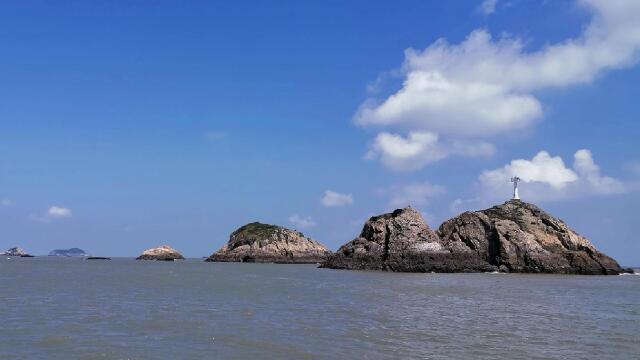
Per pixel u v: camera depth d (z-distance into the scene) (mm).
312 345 34875
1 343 34469
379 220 148375
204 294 69500
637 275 137500
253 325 42656
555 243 140125
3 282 89438
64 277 106812
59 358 30781
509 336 39000
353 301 61594
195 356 31578
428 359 31422
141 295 67125
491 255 138000
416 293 72438
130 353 32188
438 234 144500
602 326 44594
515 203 155000
